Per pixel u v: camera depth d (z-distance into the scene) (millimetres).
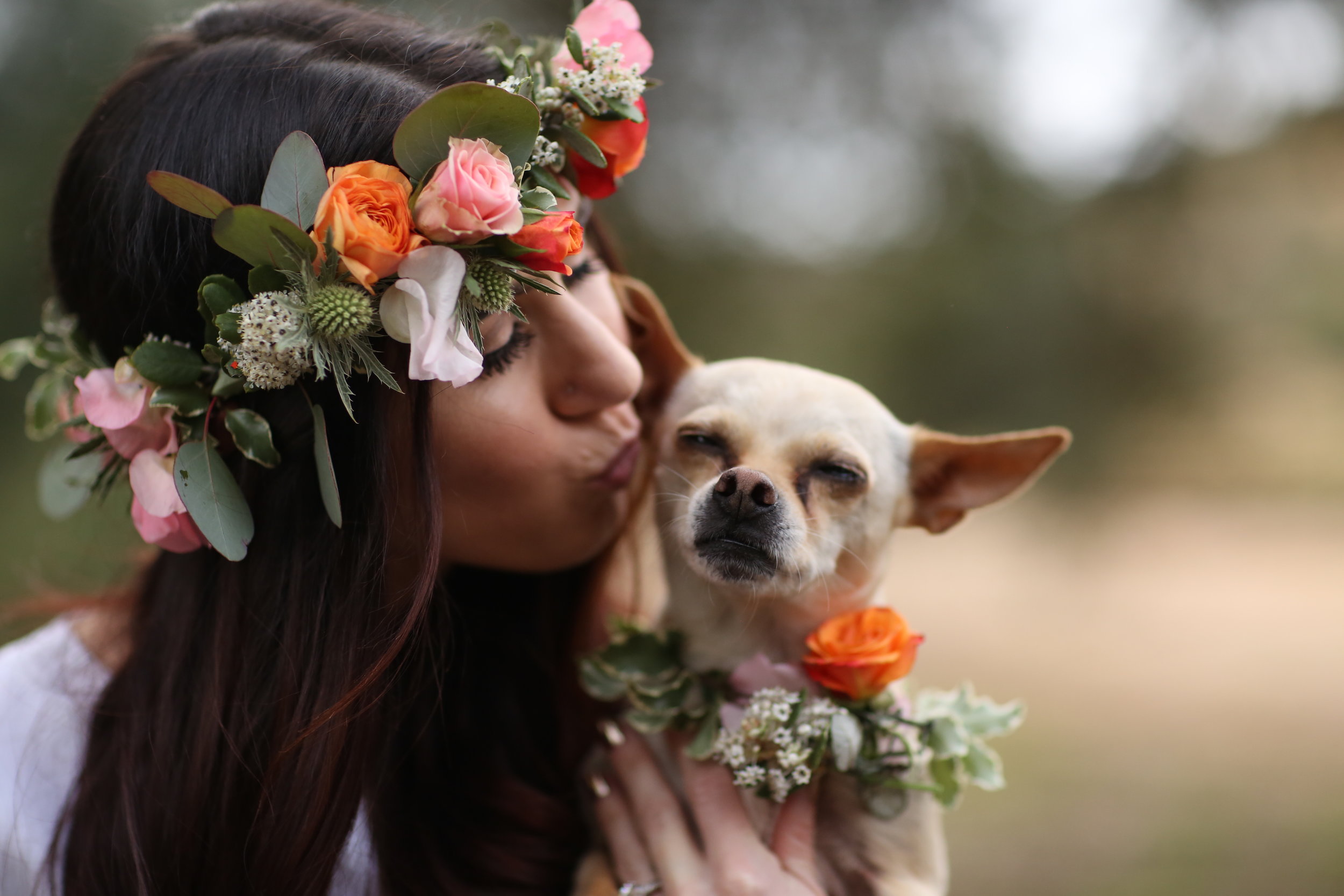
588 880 2045
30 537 6027
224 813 1729
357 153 1651
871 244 8125
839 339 7758
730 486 2045
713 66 7523
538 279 1687
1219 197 8344
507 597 2338
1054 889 5238
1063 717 7562
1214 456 11359
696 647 2234
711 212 7395
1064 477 8648
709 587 2209
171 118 1710
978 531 14297
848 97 7727
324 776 1683
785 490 2102
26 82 6102
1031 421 7891
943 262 7863
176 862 1718
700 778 2031
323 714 1639
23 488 6340
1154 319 7969
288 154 1520
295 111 1656
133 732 1812
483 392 1769
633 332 2406
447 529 1892
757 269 7648
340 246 1482
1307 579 11406
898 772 2018
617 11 1963
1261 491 13656
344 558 1739
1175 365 8008
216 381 1713
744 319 7422
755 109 7547
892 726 2027
